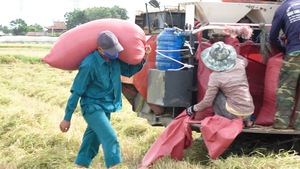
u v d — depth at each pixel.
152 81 7.80
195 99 7.66
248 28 7.42
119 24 6.85
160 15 9.27
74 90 6.50
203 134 7.01
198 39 7.67
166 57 7.68
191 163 7.38
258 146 7.94
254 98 8.00
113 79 6.73
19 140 9.09
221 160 7.02
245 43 7.85
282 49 7.68
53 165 7.65
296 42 7.22
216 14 8.27
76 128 10.04
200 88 7.47
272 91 7.53
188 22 8.23
